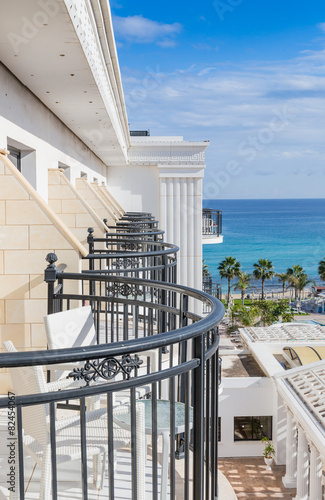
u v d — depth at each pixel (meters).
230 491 4.64
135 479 1.88
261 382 17.42
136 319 4.18
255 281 67.44
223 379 17.48
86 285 7.61
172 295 5.64
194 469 2.13
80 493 2.84
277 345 21.83
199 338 2.07
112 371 1.72
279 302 48.09
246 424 17.86
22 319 4.36
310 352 20.39
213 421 2.53
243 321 44.19
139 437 2.43
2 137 4.79
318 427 13.54
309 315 61.94
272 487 15.67
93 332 3.32
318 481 13.95
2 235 4.38
